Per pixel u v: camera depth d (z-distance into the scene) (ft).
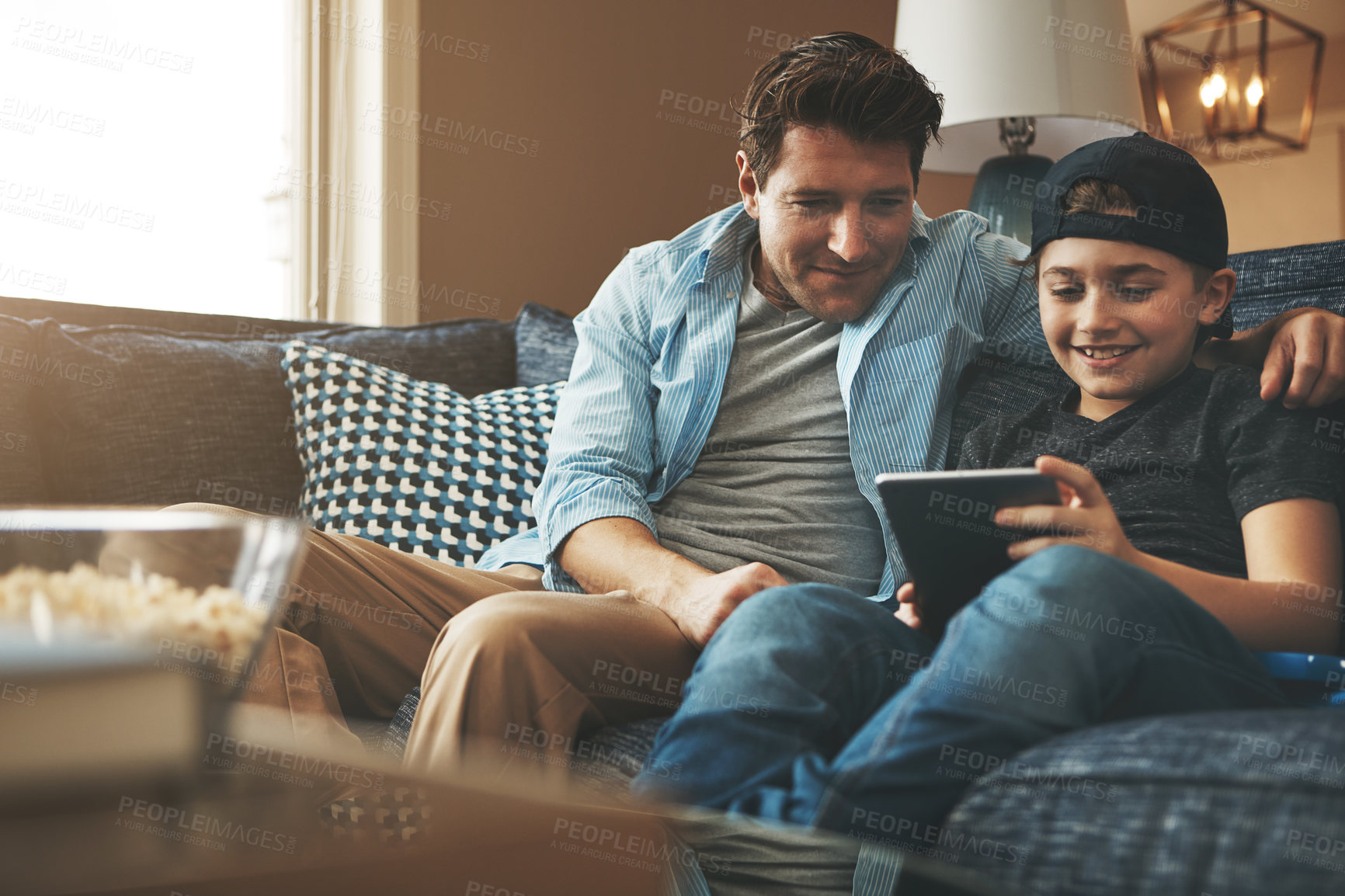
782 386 3.93
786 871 2.11
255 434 5.00
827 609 2.53
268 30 7.59
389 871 1.61
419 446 4.81
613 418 4.00
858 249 3.66
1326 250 3.40
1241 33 14.60
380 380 5.04
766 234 3.87
